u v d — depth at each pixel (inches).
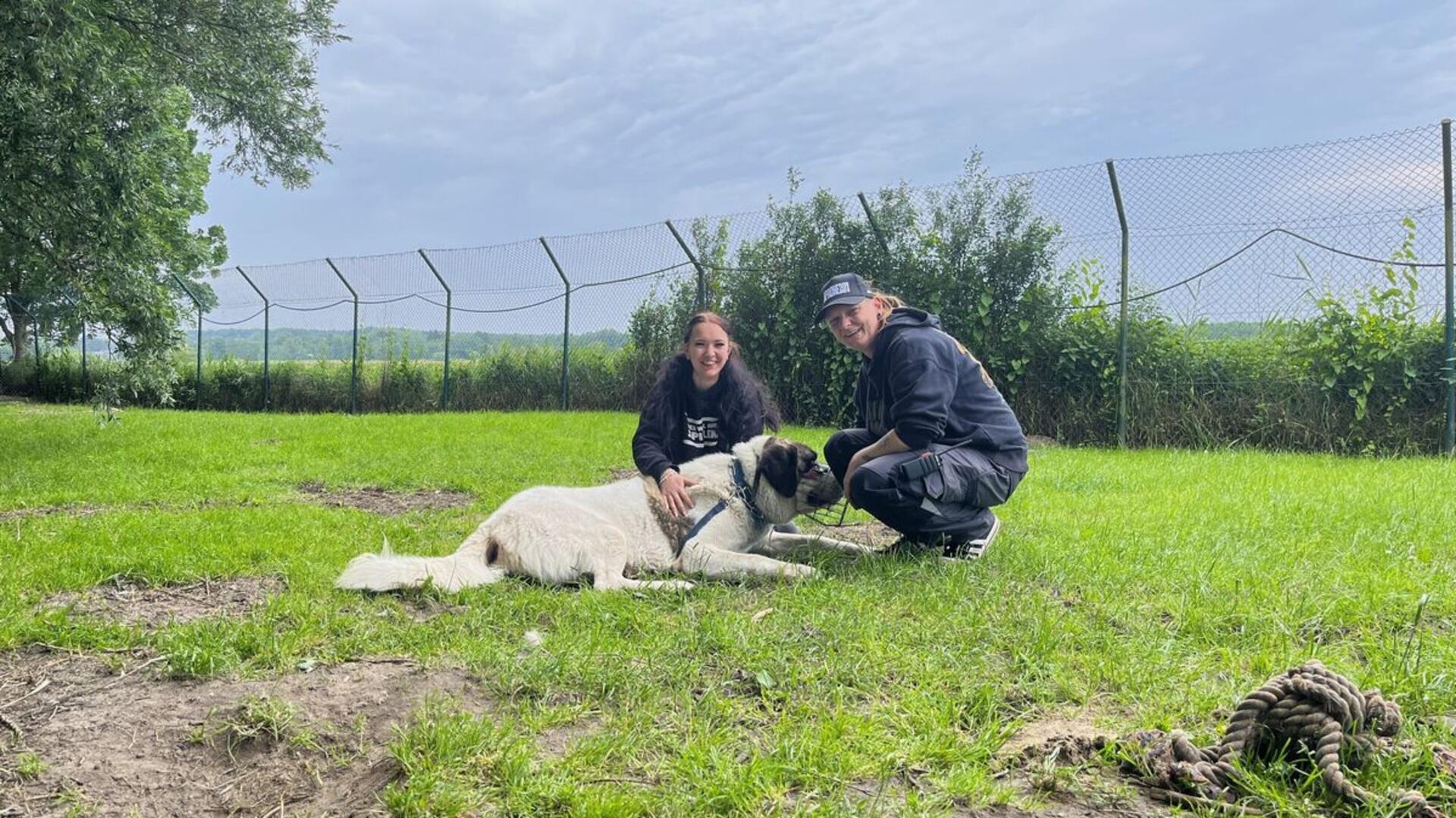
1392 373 386.3
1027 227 474.0
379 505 259.6
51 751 94.2
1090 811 79.3
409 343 731.4
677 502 170.7
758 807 80.7
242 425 514.0
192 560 170.9
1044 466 321.7
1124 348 432.5
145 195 375.6
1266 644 116.8
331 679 111.6
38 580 157.6
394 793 81.7
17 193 340.5
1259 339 418.3
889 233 516.4
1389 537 175.8
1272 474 292.4
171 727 98.7
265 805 85.0
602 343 634.2
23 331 1012.5
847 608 135.3
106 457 351.9
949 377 166.2
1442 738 88.8
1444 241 369.1
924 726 94.9
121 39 414.6
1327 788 78.0
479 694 107.0
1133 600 138.1
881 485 165.3
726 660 116.5
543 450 379.2
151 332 402.6
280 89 618.2
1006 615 131.2
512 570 161.2
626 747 91.0
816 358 534.0
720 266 575.2
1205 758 84.4
